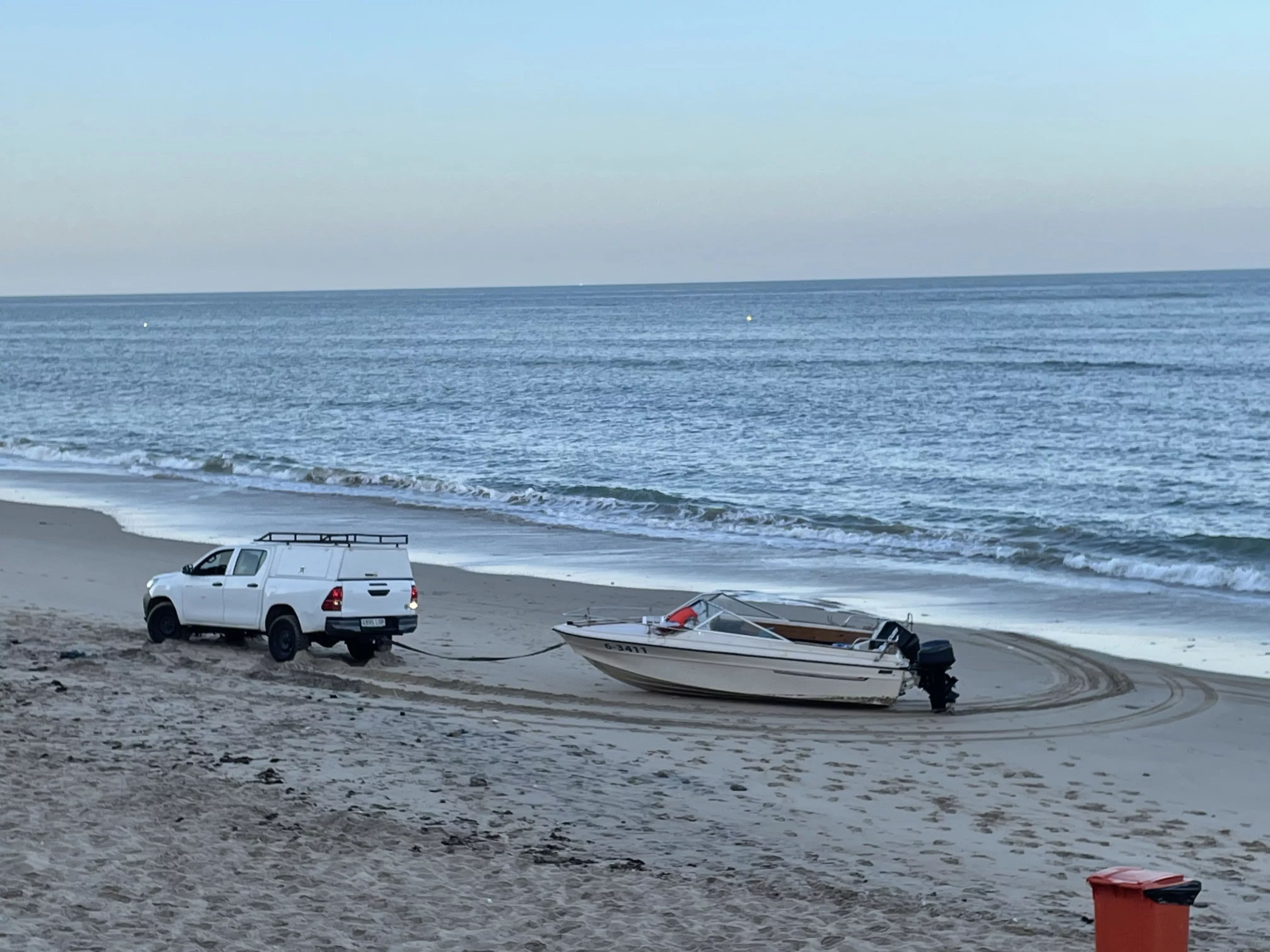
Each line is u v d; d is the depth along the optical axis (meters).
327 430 64.19
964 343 129.88
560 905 9.00
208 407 77.56
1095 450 51.50
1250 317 170.38
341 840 10.09
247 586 18.69
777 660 17.38
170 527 34.44
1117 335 135.88
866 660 17.14
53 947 7.32
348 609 18.12
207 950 7.60
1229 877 10.66
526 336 169.88
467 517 37.41
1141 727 16.39
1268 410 63.88
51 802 10.20
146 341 172.00
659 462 50.56
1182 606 25.05
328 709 15.02
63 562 28.14
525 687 17.86
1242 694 18.28
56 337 188.25
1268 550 30.25
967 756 14.80
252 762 12.26
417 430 63.22
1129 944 6.77
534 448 55.62
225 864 9.23
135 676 16.33
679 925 8.71
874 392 79.25
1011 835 11.67
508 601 25.03
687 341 148.38
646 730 15.41
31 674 15.91
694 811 11.99
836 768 13.96
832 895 9.61
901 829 11.75
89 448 55.78
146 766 11.65
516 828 10.95
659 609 24.27
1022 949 8.45
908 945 8.45
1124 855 11.19
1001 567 29.66
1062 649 21.39
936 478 45.25
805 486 43.88
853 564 29.94
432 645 20.70
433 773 12.48
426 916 8.59
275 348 151.12
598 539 33.56
